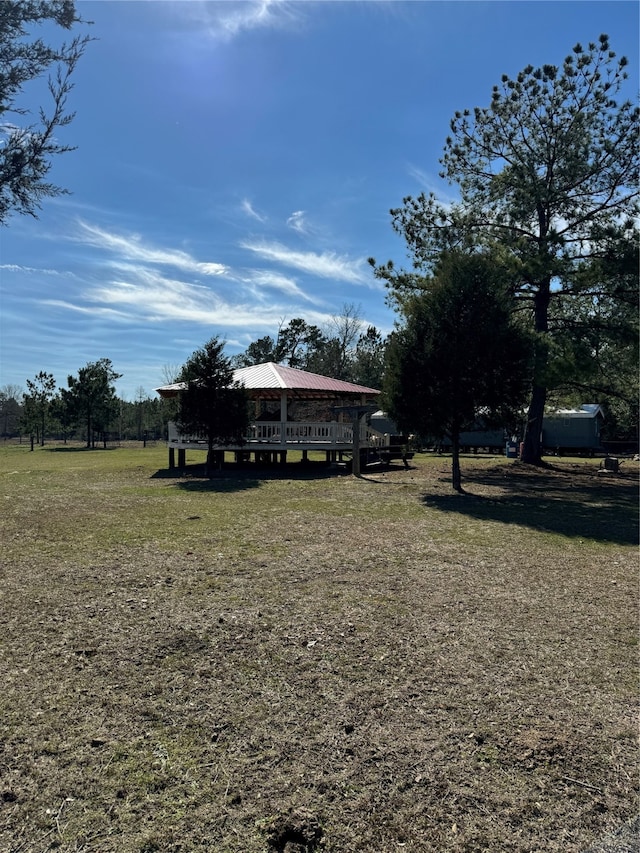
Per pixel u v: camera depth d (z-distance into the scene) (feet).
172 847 6.35
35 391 110.83
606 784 7.57
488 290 37.86
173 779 7.55
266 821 6.78
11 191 17.07
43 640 12.31
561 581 17.40
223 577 17.35
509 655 11.78
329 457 63.10
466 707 9.58
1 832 6.55
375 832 6.65
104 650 11.78
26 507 31.40
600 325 49.14
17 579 17.02
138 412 163.94
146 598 15.24
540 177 51.34
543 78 49.34
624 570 18.81
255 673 10.77
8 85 16.21
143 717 9.12
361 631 13.00
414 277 52.24
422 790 7.41
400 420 39.65
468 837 6.60
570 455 92.02
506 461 67.41
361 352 141.90
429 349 37.76
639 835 6.63
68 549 21.02
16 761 7.91
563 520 28.35
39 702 9.57
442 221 53.67
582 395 61.00
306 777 7.64
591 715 9.37
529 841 6.54
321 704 9.61
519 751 8.30
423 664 11.28
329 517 28.30
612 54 46.96
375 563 19.26
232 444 51.19
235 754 8.14
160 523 26.35
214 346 49.44
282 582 16.88
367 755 8.16
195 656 11.53
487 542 22.89
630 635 13.00
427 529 25.43
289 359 147.84
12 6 15.61
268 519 27.58
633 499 36.50
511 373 37.17
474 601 15.31
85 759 7.97
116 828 6.63
